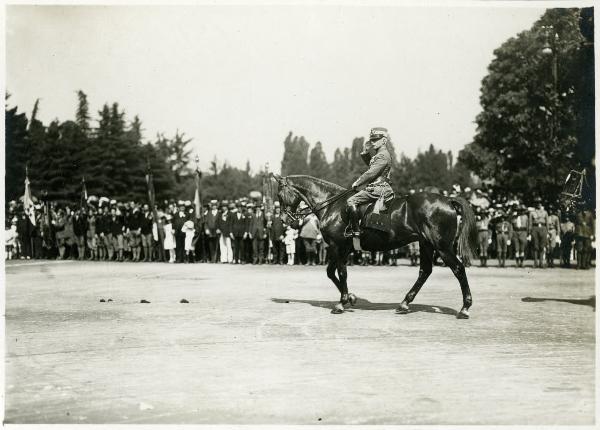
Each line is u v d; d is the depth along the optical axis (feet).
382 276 70.64
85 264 95.35
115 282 64.13
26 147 187.01
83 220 109.29
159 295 52.47
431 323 37.78
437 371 26.86
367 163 42.52
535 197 138.62
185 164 285.84
